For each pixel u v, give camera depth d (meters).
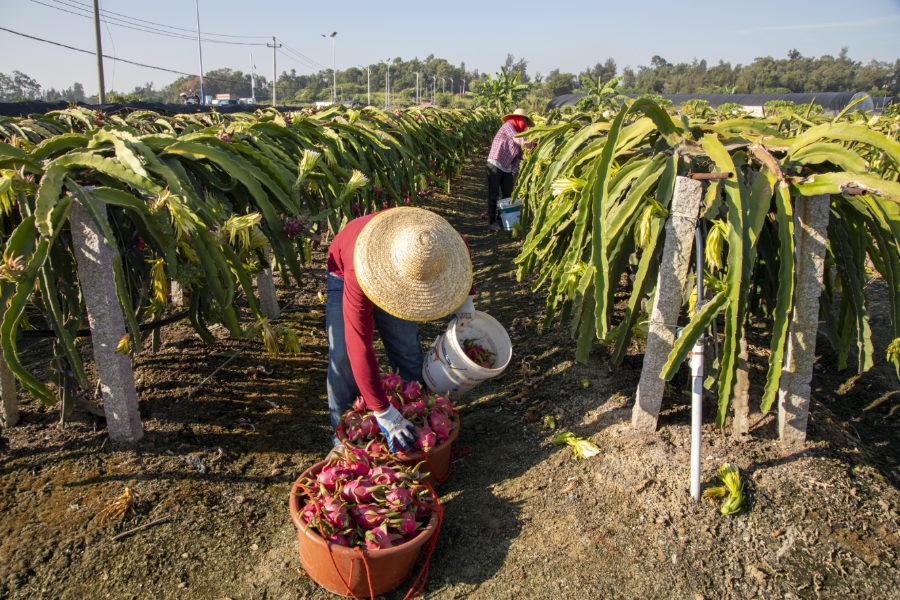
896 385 3.50
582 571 2.04
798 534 2.08
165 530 2.25
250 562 2.17
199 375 3.35
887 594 1.87
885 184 2.04
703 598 1.90
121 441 2.64
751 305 3.14
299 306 4.62
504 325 4.32
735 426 2.57
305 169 3.41
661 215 2.32
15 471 2.44
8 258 2.11
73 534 2.18
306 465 2.72
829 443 2.50
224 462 2.66
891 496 2.25
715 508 2.20
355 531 1.99
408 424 2.39
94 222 2.27
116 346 2.49
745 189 2.31
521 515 2.34
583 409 2.95
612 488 2.38
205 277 2.70
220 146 3.13
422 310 2.22
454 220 8.30
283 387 3.37
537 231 3.64
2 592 1.95
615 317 4.07
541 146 5.15
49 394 2.21
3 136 3.83
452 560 2.17
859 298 2.43
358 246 2.23
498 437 2.92
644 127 2.66
